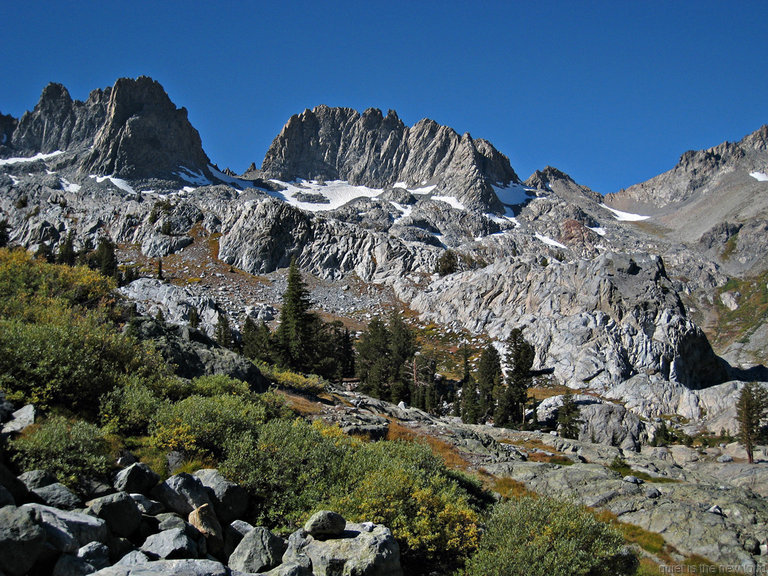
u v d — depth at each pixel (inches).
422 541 720.3
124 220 7101.4
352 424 1386.6
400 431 1573.6
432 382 3777.1
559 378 4133.9
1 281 1114.1
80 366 801.6
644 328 4453.7
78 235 7047.2
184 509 608.4
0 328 798.5
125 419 789.2
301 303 3097.9
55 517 457.1
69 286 1214.9
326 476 815.1
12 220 7711.6
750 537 1120.8
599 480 1411.2
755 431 2726.4
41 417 682.8
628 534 1175.6
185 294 4936.0
